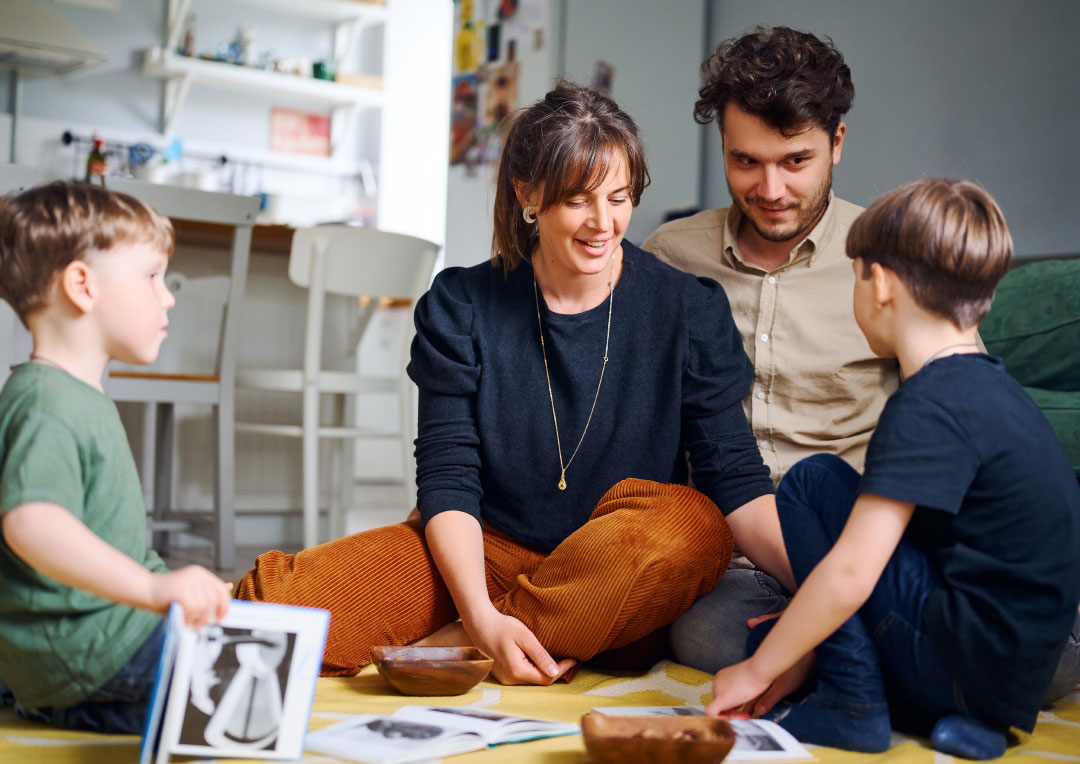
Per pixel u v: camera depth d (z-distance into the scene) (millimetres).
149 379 2797
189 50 5254
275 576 1413
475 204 4355
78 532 980
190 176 4906
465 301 1604
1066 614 1094
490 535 1581
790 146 1493
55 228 1063
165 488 3221
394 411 5430
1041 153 2826
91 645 1064
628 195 1446
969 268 1110
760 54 1511
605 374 1555
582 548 1390
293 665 1033
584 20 3930
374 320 5348
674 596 1409
